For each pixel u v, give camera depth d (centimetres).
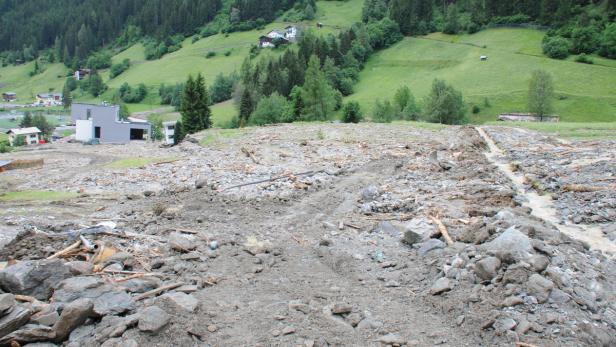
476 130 3872
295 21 16262
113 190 2358
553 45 10238
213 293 1092
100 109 6631
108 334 872
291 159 2922
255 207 1845
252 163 2853
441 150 3061
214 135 4047
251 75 10888
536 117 7519
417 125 4406
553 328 869
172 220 1677
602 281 1052
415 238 1349
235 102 10269
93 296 972
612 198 1659
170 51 16700
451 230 1395
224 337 902
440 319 966
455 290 1037
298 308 1012
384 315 990
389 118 7381
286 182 2248
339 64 11131
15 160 3594
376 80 10919
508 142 3164
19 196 2258
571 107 8206
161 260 1251
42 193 2322
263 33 15912
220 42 15962
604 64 9625
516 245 1086
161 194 2189
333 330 930
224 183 2278
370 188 1934
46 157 4053
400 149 3127
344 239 1449
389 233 1487
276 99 7325
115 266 1169
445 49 11694
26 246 1280
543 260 1026
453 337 896
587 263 1123
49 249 1269
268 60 11631
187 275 1186
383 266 1238
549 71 9556
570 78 9188
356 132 3981
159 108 11912
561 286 973
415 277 1156
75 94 15225
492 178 2131
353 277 1195
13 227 1661
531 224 1345
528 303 934
